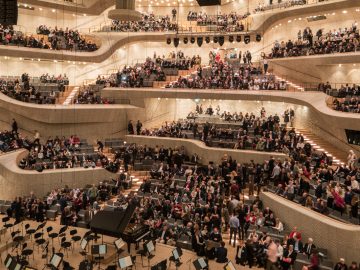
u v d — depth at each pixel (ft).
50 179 70.59
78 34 112.68
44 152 76.38
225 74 95.61
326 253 46.24
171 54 112.68
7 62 101.96
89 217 56.80
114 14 47.24
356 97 73.20
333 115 68.39
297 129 86.02
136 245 47.16
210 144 78.43
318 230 47.80
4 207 63.46
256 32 85.40
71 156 77.25
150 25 115.96
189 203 57.47
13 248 47.21
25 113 85.66
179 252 38.86
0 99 86.74
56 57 102.58
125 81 100.01
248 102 95.61
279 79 95.45
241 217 52.85
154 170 74.28
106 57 110.42
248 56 101.60
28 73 105.40
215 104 99.40
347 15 91.35
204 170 70.85
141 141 87.25
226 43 116.47
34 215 59.57
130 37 113.19
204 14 119.96
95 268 42.52
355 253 43.88
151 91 94.99
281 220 54.54
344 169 59.57
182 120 95.50
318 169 61.77
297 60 91.45
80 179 73.15
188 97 93.15
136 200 58.95
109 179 75.66
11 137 81.00
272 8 103.35
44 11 116.26
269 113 93.25
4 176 72.59
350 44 79.82
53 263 36.42
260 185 63.57
